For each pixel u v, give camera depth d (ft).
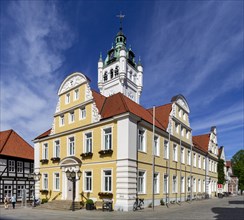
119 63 189.26
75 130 98.12
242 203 105.91
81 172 91.97
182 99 123.34
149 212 71.00
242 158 274.16
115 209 76.95
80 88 100.42
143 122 86.69
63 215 67.21
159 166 95.35
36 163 117.29
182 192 115.24
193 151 135.54
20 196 130.21
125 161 77.77
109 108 91.86
